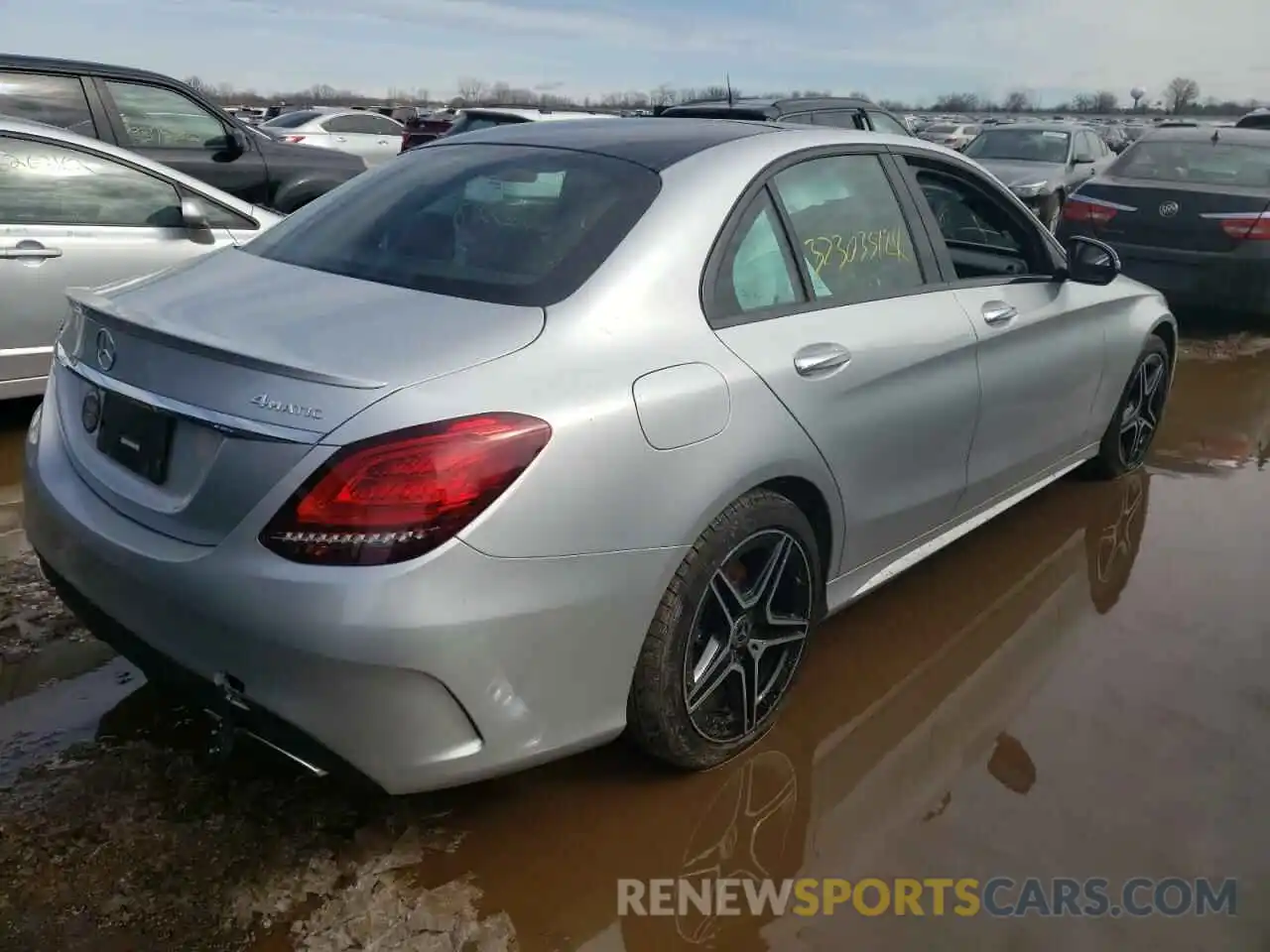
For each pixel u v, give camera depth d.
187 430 2.15
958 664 3.27
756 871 2.39
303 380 2.02
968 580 3.81
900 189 3.27
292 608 1.94
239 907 2.18
